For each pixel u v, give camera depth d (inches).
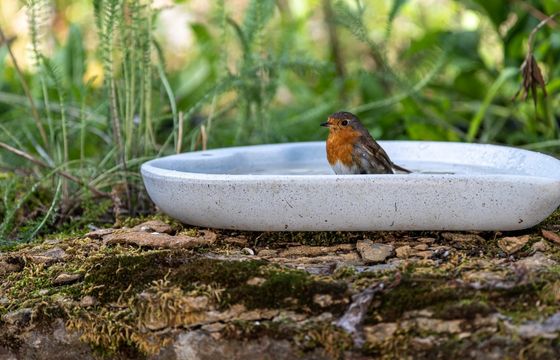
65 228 291.1
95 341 202.2
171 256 214.2
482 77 440.8
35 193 310.7
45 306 206.7
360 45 500.4
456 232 226.8
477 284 189.3
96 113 347.6
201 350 193.8
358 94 420.8
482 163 269.1
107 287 206.8
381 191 206.5
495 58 440.8
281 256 220.4
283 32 449.1
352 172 277.1
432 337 181.9
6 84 432.1
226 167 274.4
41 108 373.7
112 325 200.1
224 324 192.5
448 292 188.1
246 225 222.2
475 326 181.8
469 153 274.7
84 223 289.4
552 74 374.3
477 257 210.4
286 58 334.0
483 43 448.5
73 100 386.0
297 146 293.1
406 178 205.5
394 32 489.1
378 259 210.1
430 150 282.8
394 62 458.3
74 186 310.7
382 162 271.9
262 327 189.9
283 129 388.5
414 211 209.6
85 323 202.4
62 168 302.2
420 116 376.2
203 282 200.2
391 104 395.2
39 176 324.8
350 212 210.8
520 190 205.3
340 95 441.4
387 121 392.5
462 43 403.2
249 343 190.7
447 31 399.5
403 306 187.3
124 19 303.4
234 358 191.9
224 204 218.1
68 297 208.2
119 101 312.3
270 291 194.4
